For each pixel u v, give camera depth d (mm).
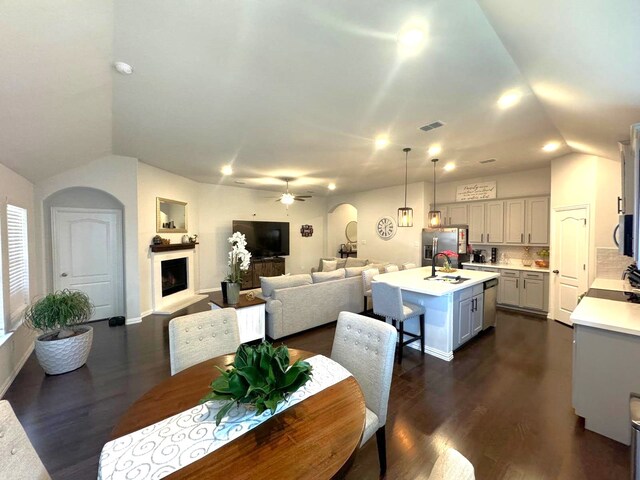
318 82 2295
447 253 4078
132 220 4637
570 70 1753
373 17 1588
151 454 967
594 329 2047
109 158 4414
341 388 1388
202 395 1336
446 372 2988
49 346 2867
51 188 3996
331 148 4086
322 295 4359
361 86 2352
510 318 4918
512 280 5430
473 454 1869
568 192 4449
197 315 1890
